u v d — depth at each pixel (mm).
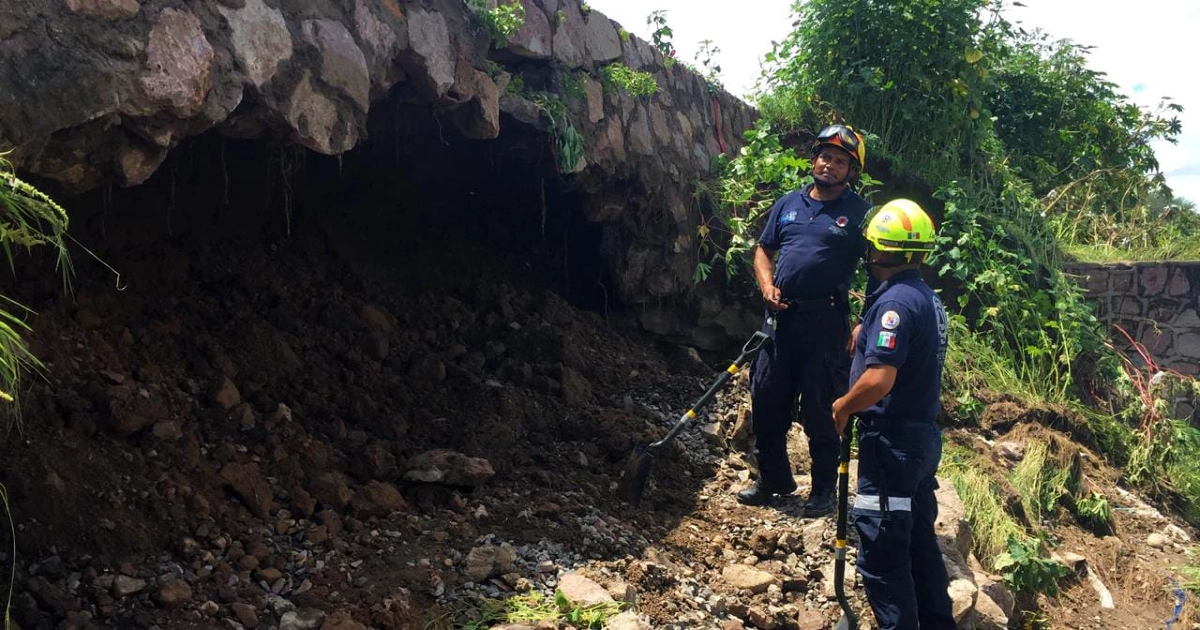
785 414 4605
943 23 7555
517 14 4590
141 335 3854
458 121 4371
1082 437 6770
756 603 3850
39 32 2461
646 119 5797
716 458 5090
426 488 3820
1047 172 10086
